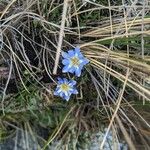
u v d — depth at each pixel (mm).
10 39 171
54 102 167
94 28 172
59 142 164
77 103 170
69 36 172
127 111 170
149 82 168
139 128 169
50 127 168
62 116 166
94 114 170
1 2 173
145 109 173
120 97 159
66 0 149
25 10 167
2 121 164
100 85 168
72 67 159
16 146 164
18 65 170
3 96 160
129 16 177
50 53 169
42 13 171
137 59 162
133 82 159
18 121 166
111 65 167
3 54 170
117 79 168
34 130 167
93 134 169
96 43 167
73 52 159
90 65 168
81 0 174
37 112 166
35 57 172
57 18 173
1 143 165
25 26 170
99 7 172
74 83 163
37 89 167
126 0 182
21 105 165
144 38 161
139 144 170
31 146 165
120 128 164
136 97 173
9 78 161
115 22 175
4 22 163
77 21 168
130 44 163
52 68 171
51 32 167
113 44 167
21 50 171
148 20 169
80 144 168
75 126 167
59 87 162
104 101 172
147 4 177
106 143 169
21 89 167
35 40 172
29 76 168
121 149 169
